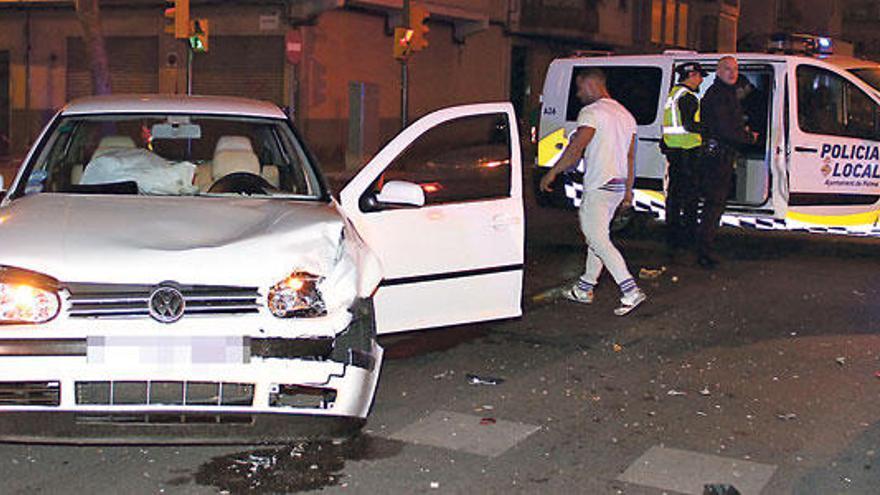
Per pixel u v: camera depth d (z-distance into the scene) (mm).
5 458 5137
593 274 8938
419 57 30906
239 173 6273
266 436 4609
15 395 4410
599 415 6047
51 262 4543
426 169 6641
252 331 4543
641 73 12234
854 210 11539
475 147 6793
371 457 5266
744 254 12031
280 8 27000
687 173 11164
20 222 4977
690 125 10992
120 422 4477
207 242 4816
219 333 4508
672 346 7703
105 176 6066
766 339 7953
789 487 4980
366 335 5023
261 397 4551
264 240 4840
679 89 11000
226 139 6465
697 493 4883
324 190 6258
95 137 6555
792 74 11078
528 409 6141
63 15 29344
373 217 6379
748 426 5887
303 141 6559
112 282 4520
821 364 7238
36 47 29781
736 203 11430
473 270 6750
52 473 4953
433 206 6594
